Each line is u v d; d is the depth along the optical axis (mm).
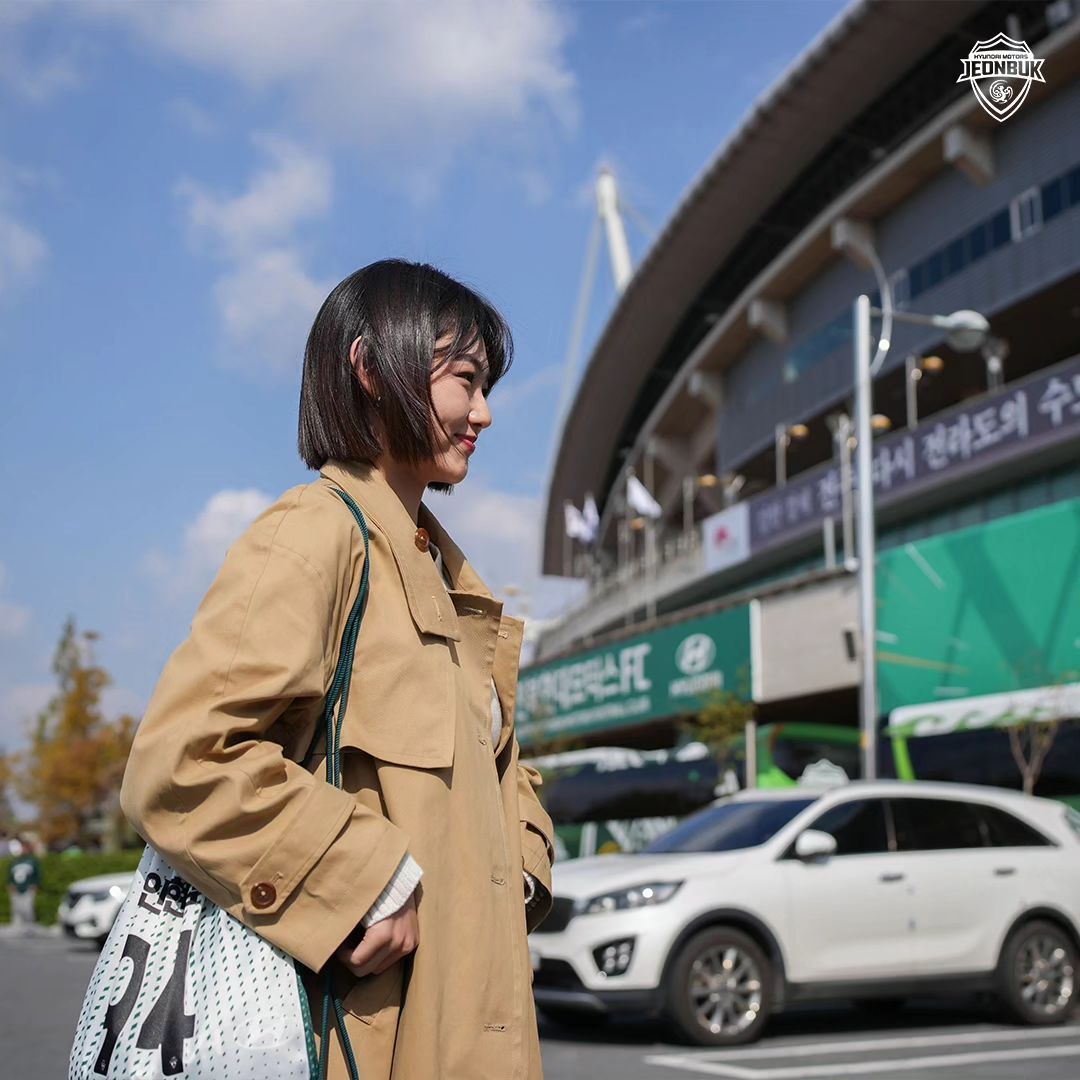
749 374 43406
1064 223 28344
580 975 7875
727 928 8031
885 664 20328
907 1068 7035
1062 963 8812
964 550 19141
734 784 19750
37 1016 9641
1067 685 15516
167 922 1408
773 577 33844
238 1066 1323
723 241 44812
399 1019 1430
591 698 31094
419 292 1667
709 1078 6734
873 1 32125
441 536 1778
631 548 62719
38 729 44250
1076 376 22328
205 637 1408
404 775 1483
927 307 32719
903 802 8805
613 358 54656
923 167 32500
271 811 1353
